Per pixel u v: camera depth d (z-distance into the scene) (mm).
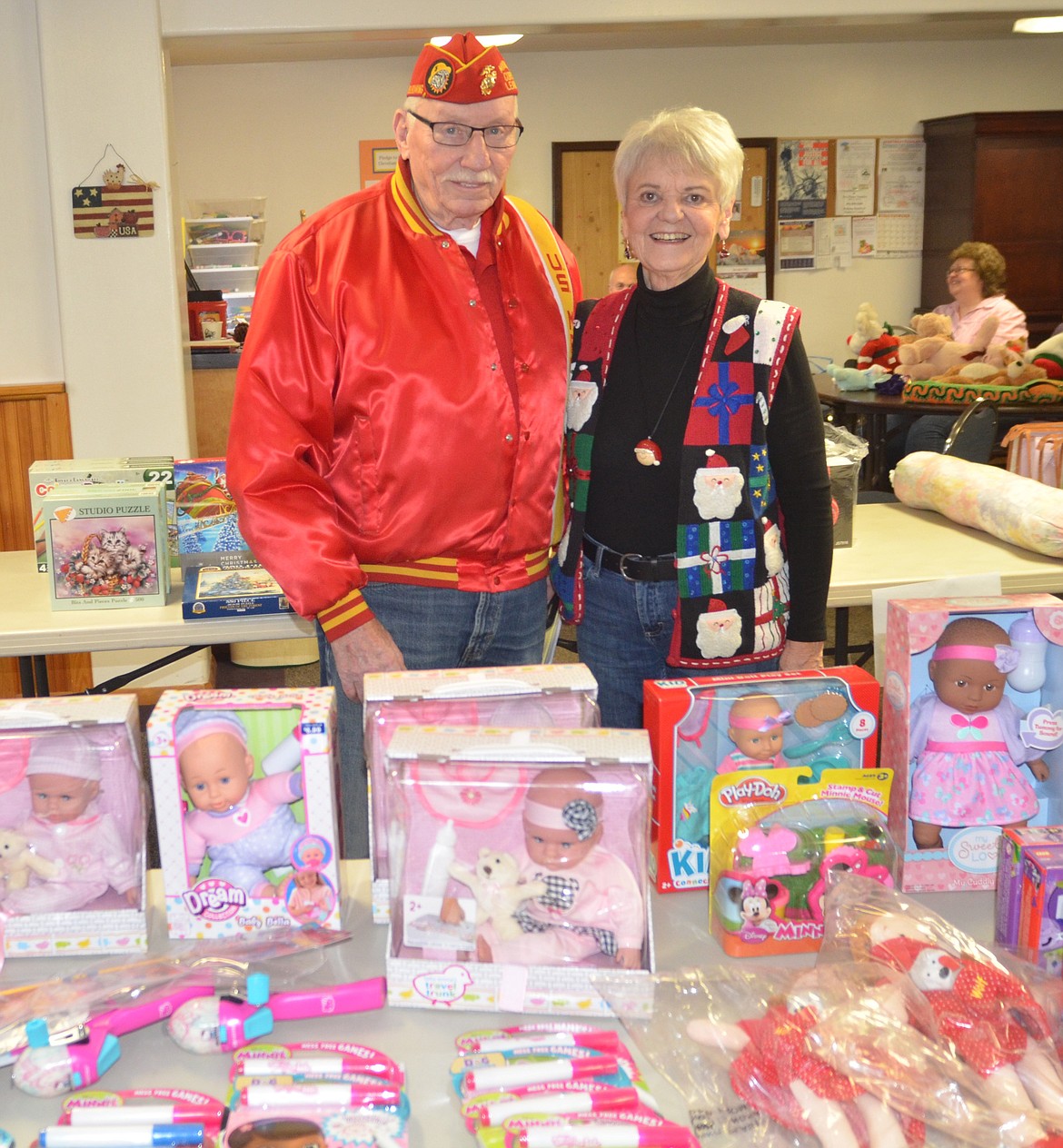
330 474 1641
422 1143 830
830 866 1067
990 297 5746
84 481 2297
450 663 1718
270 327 1554
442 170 1539
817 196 7949
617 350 1726
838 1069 851
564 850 971
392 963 982
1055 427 2701
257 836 1057
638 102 7617
